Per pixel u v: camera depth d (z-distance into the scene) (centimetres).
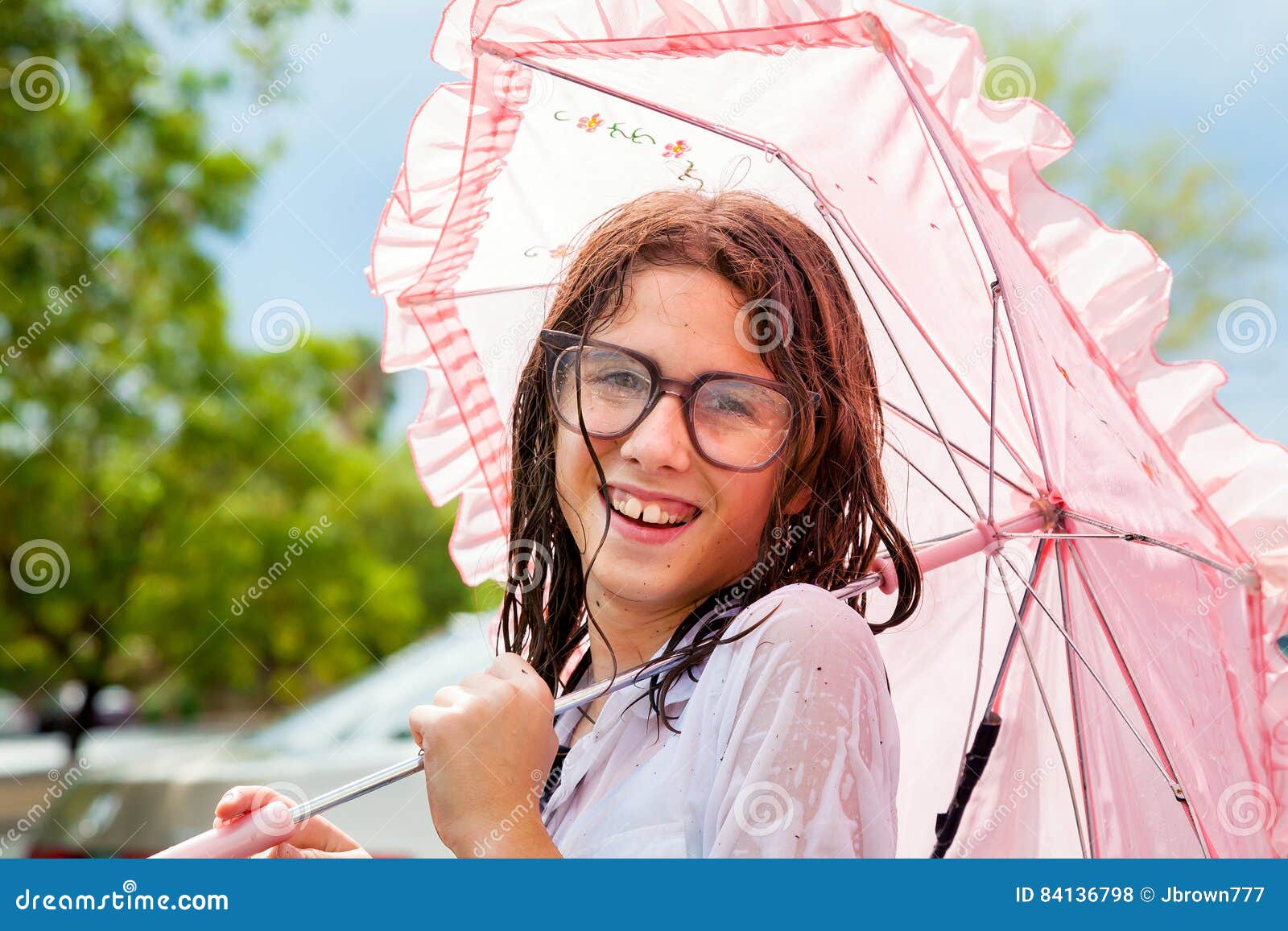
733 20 179
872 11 172
